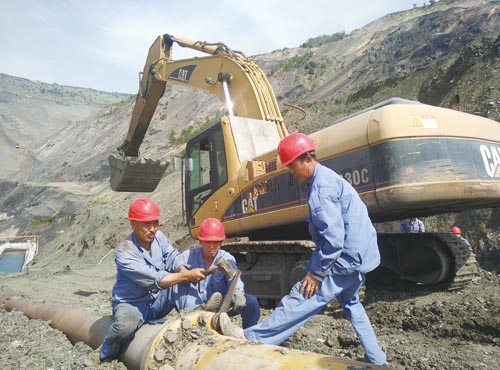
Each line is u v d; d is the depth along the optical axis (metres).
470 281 7.16
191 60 11.28
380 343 5.05
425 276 7.21
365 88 24.69
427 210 6.58
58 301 8.39
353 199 3.89
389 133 5.61
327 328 5.54
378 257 3.97
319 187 3.82
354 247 3.82
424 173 5.55
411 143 5.60
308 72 50.88
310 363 2.73
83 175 68.75
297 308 3.82
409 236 7.48
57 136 127.25
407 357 4.55
